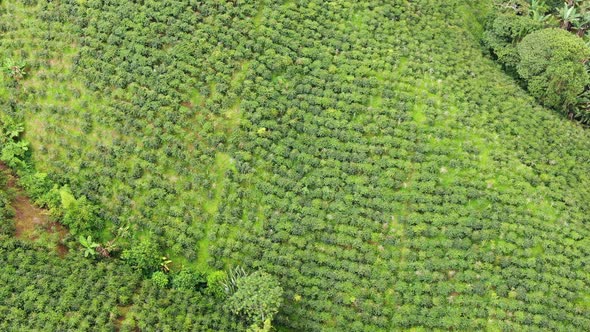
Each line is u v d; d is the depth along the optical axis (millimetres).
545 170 34656
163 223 31594
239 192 32125
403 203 32781
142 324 27844
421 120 35281
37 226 30328
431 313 30203
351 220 32062
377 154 33969
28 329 27000
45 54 34594
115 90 33969
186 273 30250
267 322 27875
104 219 31688
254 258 31141
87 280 28844
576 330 30172
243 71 35406
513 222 32469
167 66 34656
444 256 31547
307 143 33906
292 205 32156
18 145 32688
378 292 30812
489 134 35188
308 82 35625
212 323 28734
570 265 31672
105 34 35219
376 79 36000
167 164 32594
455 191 32969
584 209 33844
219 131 33438
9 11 36062
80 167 32625
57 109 33594
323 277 30922
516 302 30469
